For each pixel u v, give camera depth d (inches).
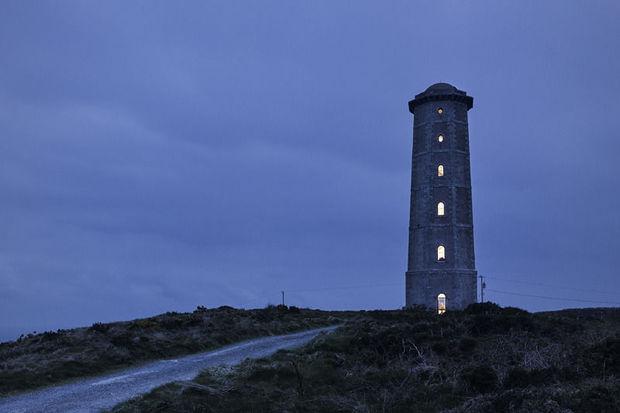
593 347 916.0
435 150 2743.6
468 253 2672.2
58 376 978.1
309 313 2293.3
